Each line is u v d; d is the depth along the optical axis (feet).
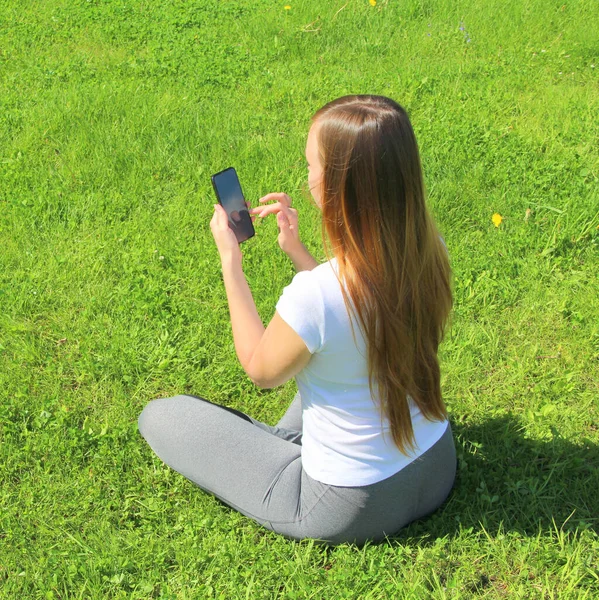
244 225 8.04
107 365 10.66
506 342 11.11
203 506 8.59
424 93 18.24
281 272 12.51
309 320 6.13
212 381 10.50
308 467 7.19
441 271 6.55
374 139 5.82
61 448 9.27
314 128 6.15
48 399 10.14
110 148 15.79
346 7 23.11
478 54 20.65
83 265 12.66
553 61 19.97
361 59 20.18
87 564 7.88
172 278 12.26
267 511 7.65
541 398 10.05
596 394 10.07
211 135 16.24
